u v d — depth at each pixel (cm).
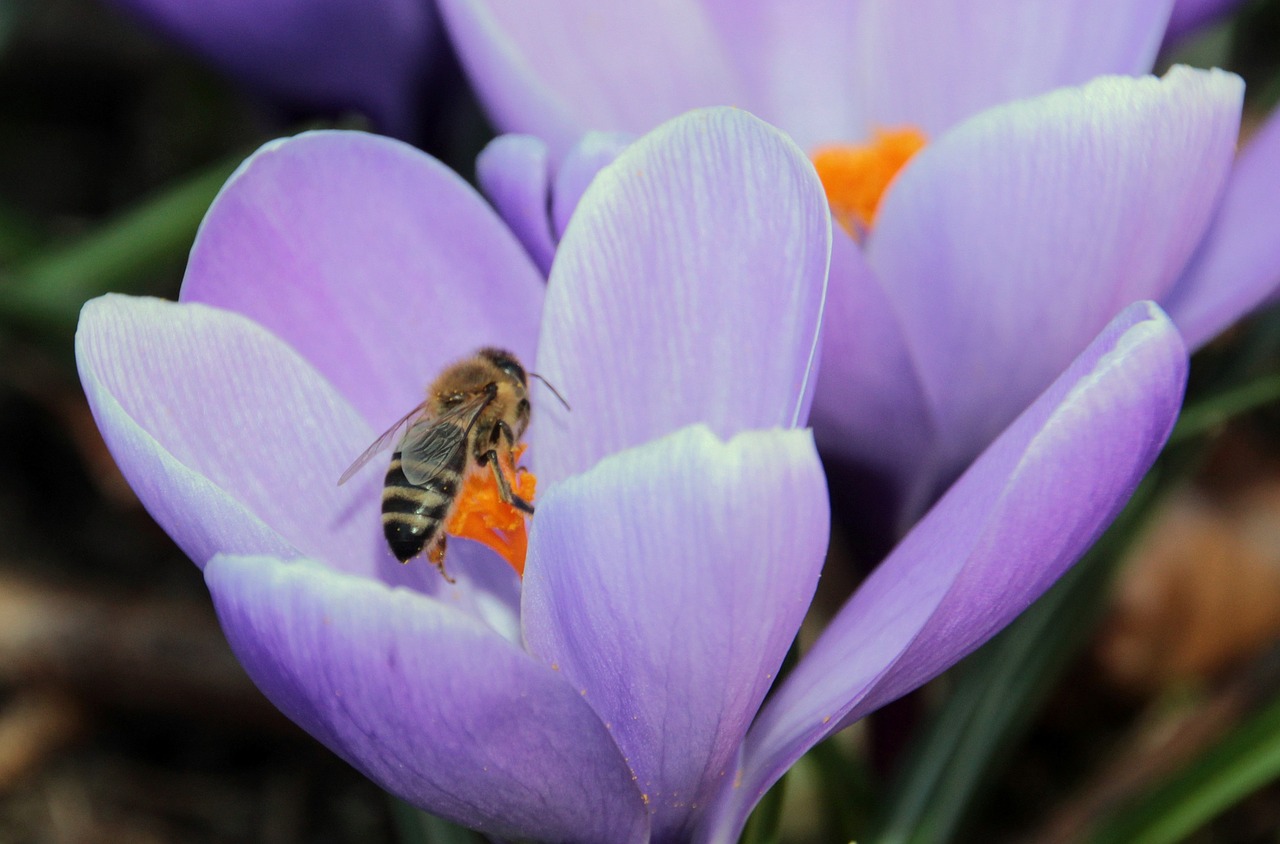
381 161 18
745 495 15
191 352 17
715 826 17
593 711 16
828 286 17
